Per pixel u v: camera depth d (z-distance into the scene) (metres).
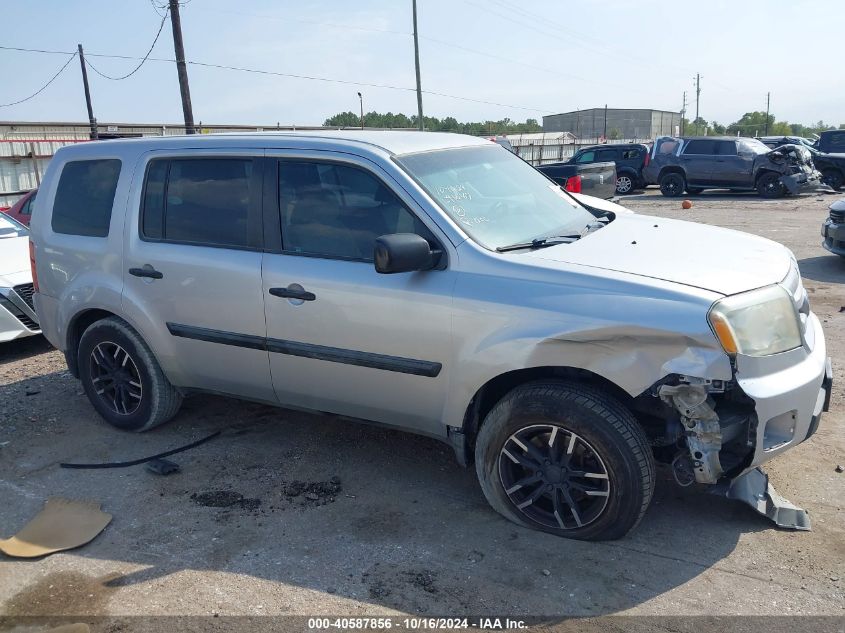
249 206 4.18
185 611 3.11
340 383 3.98
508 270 3.46
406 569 3.34
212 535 3.69
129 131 29.22
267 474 4.32
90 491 4.20
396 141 4.13
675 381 3.14
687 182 21.94
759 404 3.12
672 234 4.06
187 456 4.60
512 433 3.51
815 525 3.54
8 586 3.34
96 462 4.57
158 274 4.47
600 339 3.21
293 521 3.79
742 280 3.33
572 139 56.59
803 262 10.35
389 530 3.67
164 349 4.57
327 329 3.89
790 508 3.63
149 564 3.46
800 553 3.33
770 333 3.24
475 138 4.80
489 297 3.44
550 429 3.43
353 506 3.93
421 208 3.69
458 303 3.51
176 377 4.65
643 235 4.02
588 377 3.45
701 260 3.55
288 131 4.46
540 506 3.63
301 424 5.03
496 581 3.23
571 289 3.32
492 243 3.68
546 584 3.19
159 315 4.52
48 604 3.20
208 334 4.34
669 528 3.58
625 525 3.36
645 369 3.16
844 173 21.27
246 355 4.24
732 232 4.27
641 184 23.88
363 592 3.19
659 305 3.14
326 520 3.79
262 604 3.13
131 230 4.63
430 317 3.58
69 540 3.66
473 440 3.83
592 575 3.24
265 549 3.55
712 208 18.41
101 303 4.76
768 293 3.29
